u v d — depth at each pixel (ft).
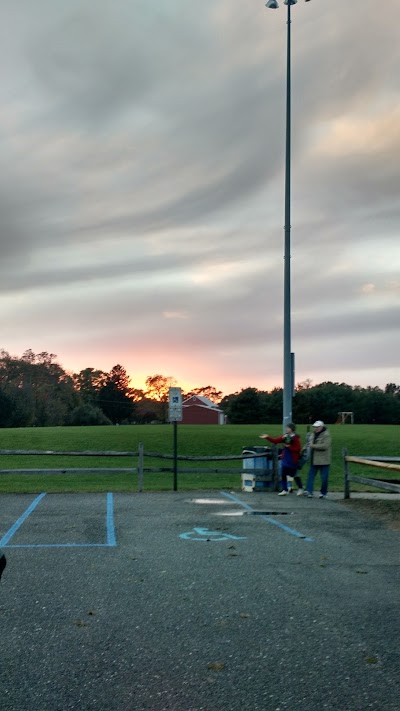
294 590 25.94
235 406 330.95
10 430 185.37
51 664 18.31
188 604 23.98
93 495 58.65
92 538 36.55
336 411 358.64
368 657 18.84
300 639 20.34
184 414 390.83
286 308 67.46
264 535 37.68
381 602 24.38
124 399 435.53
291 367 66.23
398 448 122.21
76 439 146.10
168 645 19.83
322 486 57.31
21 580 27.30
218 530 39.24
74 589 25.95
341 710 15.57
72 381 412.98
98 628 21.33
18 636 20.54
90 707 15.71
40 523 41.81
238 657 18.86
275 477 63.16
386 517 44.83
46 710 15.55
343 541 36.14
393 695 16.34
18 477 92.48
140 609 23.36
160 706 15.79
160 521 42.63
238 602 24.25
